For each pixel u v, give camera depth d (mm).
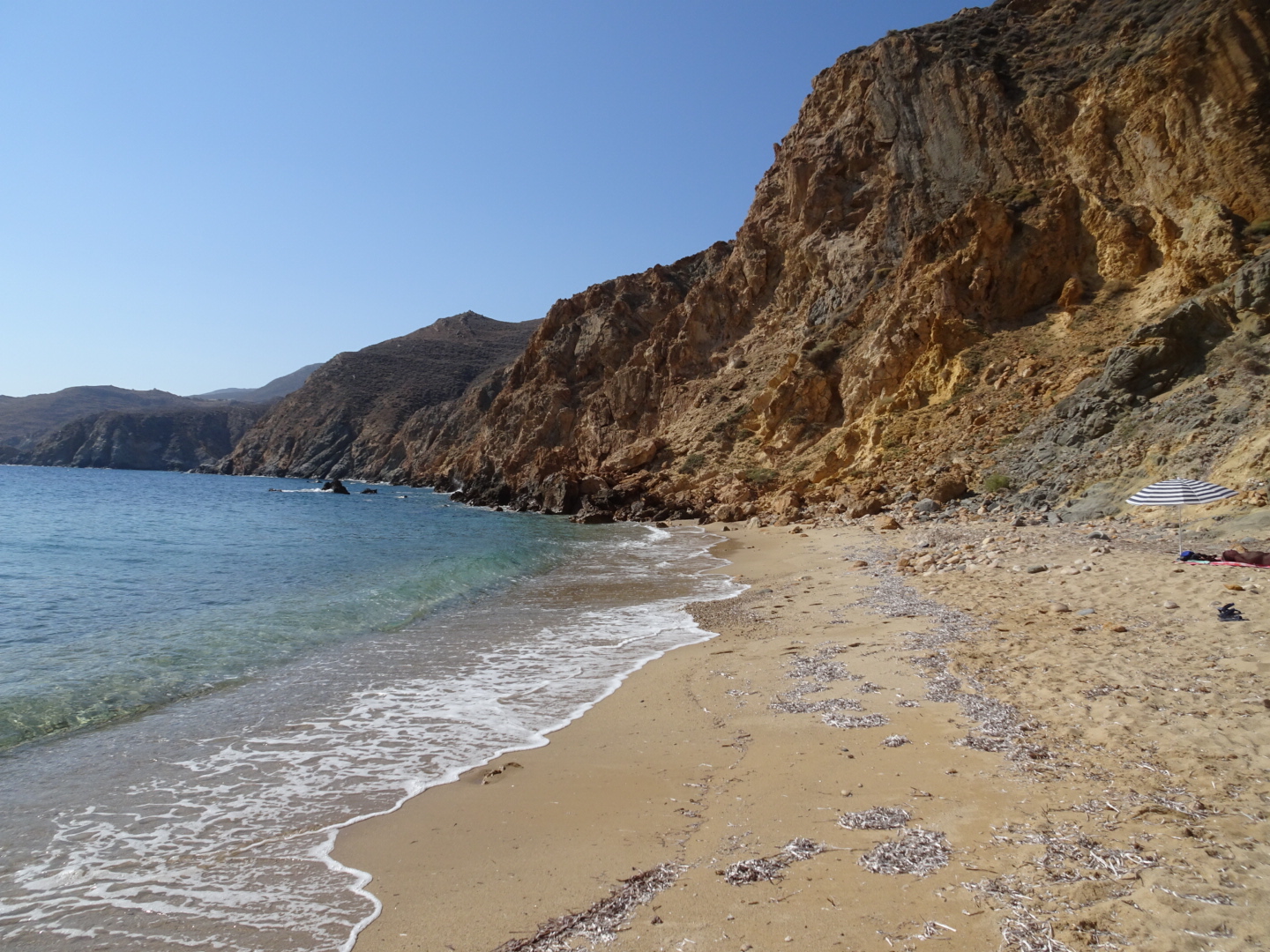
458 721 7625
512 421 70938
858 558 18078
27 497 55625
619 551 24344
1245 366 18109
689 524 35031
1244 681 6547
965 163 40156
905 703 7148
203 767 6473
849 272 43844
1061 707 6496
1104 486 18609
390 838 5148
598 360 68000
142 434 159625
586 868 4602
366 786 6051
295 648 10742
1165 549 13047
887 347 35750
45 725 7516
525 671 9539
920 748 6000
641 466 49000
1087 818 4508
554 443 65250
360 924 4125
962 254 34781
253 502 57531
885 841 4527
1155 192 30344
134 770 6422
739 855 4574
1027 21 44156
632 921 3963
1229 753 5172
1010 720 6355
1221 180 28062
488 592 15883
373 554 23312
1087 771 5180
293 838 5188
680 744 6746
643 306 69875
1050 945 3369
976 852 4277
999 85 39656
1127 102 32125
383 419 118125
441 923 4102
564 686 8859
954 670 7949
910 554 17109
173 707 8109
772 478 37969
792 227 50812
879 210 43812
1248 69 28203
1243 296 20219
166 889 4547
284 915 4250
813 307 45844
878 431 33438
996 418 28422
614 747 6781
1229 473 14984
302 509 48938
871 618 11297
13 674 9312
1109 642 8281
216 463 145500
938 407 32125
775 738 6633
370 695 8539
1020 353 30969
